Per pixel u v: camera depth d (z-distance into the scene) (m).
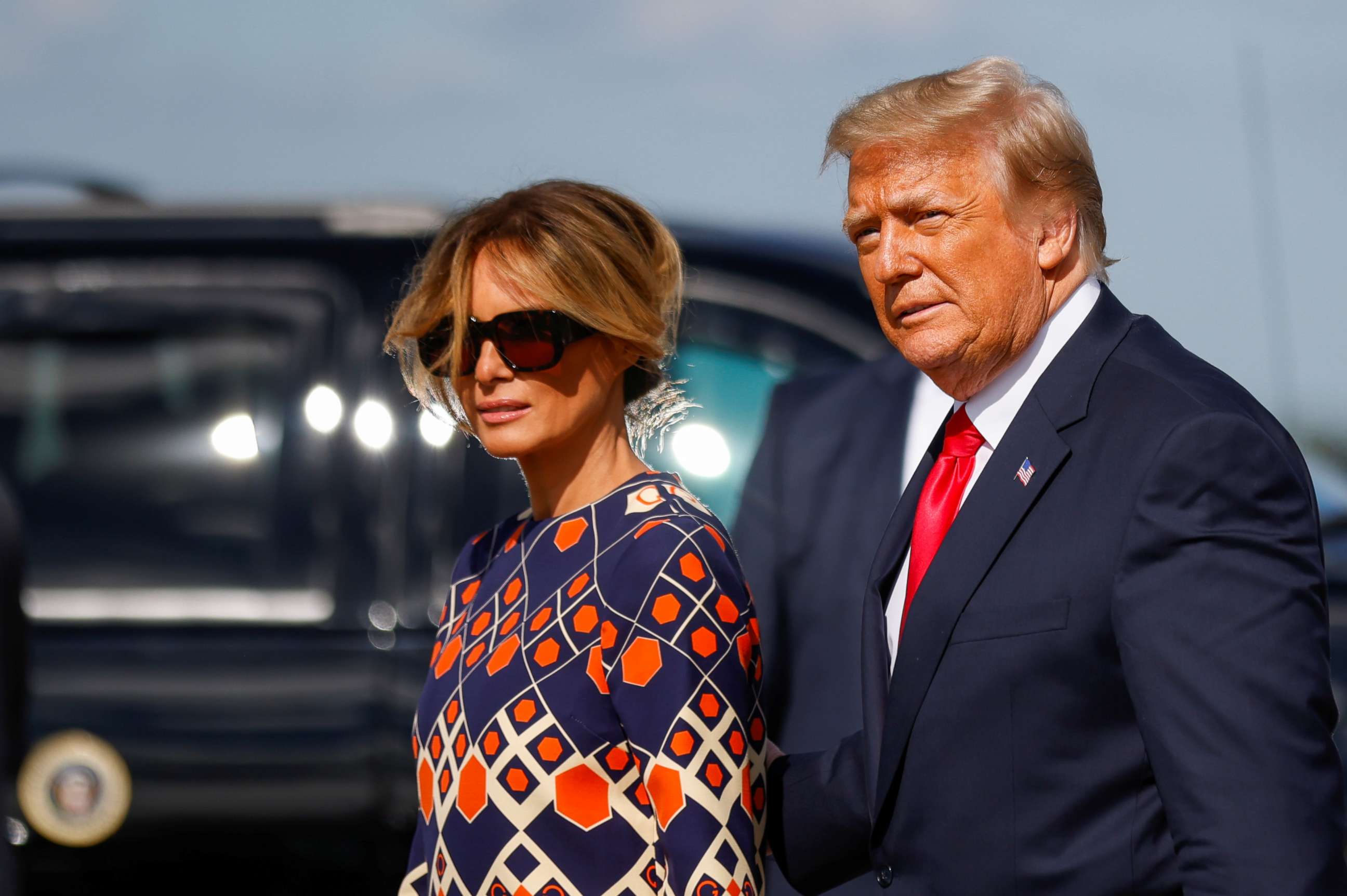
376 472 11.50
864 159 5.80
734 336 11.45
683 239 11.69
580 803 5.74
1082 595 5.30
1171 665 4.98
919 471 6.47
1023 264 5.71
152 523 11.56
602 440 6.42
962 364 5.84
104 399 11.77
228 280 11.81
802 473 8.47
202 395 11.73
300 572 11.44
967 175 5.64
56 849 11.13
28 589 11.45
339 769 11.12
